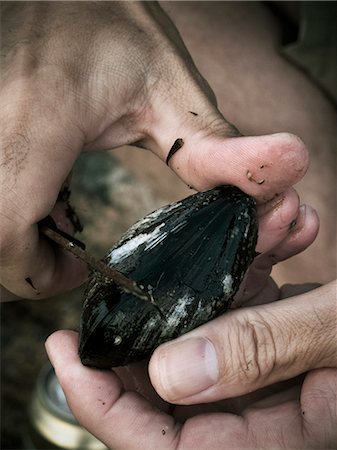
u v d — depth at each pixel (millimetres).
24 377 324
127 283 186
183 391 191
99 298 194
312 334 196
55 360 203
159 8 259
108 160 397
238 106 344
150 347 194
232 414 209
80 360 201
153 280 193
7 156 210
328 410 200
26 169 211
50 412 297
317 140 339
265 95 347
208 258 197
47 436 298
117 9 245
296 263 330
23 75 224
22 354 331
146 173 380
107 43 236
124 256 199
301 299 201
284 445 200
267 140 204
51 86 224
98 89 231
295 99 348
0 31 234
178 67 240
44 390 302
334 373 204
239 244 200
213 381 192
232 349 192
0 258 214
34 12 238
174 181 369
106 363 198
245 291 238
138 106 238
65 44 232
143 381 224
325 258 326
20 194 208
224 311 198
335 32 344
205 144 221
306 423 201
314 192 329
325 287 204
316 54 348
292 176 207
